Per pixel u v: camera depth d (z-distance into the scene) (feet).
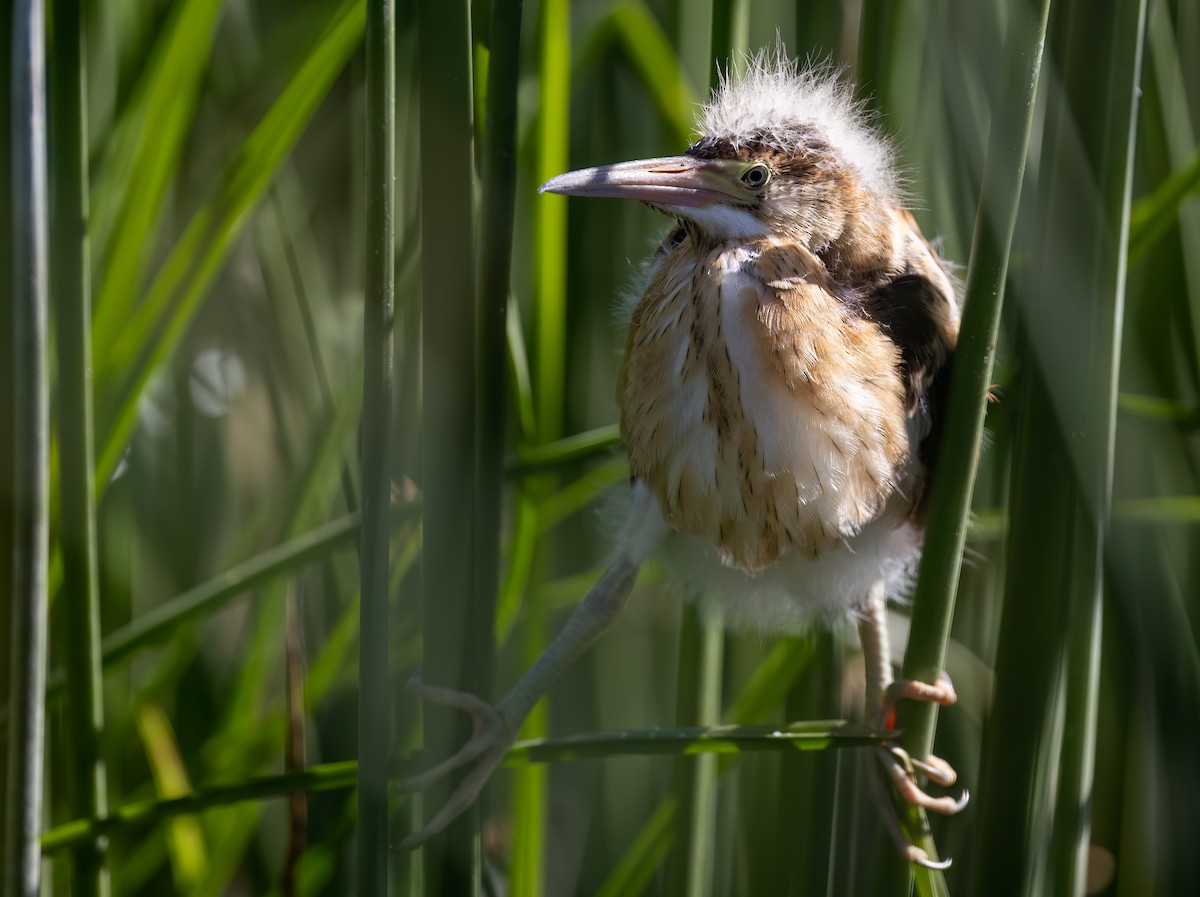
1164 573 10.80
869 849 10.87
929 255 10.75
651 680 11.14
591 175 10.66
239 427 11.18
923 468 10.71
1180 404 10.84
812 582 10.71
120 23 10.87
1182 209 10.92
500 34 10.45
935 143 10.87
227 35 11.05
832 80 10.74
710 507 10.68
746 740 10.49
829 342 10.66
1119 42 10.45
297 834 10.80
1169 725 10.80
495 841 10.94
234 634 11.19
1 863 10.61
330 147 11.16
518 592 10.84
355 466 10.90
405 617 10.82
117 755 10.96
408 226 10.87
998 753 10.55
